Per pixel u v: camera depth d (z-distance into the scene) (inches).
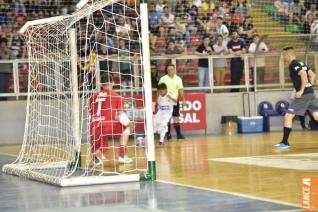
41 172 848.3
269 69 1721.2
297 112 1120.8
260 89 1717.5
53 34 965.8
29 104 1154.7
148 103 759.1
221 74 1691.7
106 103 932.0
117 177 740.7
